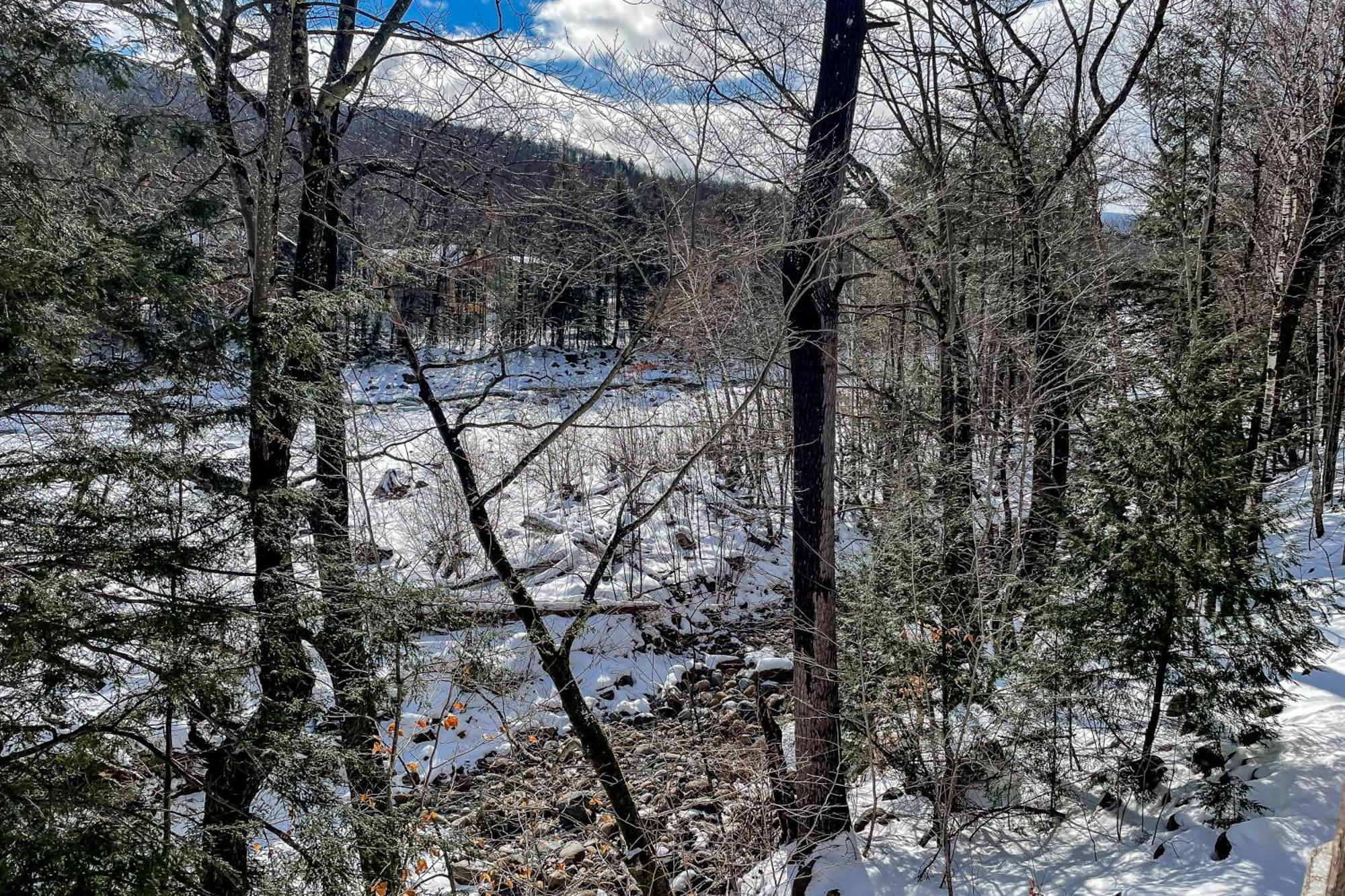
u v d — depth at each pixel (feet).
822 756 23.50
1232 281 46.80
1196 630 19.74
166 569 14.23
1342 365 51.19
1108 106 36.63
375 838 15.71
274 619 15.58
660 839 24.58
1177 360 21.12
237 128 20.01
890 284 37.88
